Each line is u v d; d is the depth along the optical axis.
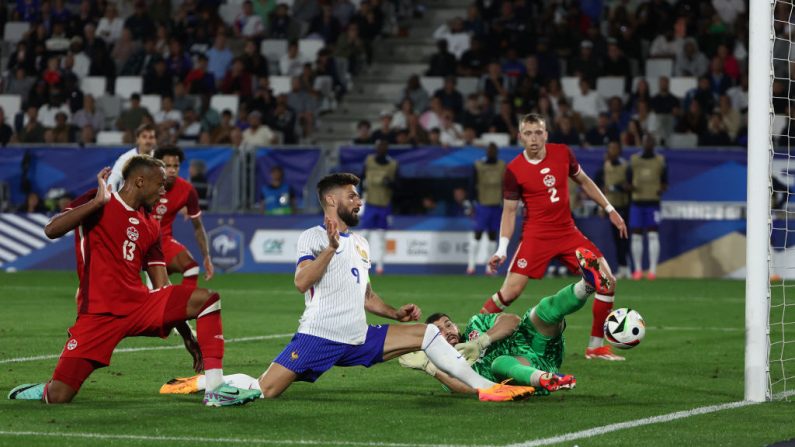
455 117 77.50
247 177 71.19
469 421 20.19
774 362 29.89
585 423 19.97
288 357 22.30
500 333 23.70
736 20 79.44
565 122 71.88
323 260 21.42
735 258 67.00
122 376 26.52
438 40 84.12
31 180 72.44
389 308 23.02
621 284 61.78
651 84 77.25
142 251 22.16
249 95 81.62
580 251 22.89
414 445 17.75
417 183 71.38
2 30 91.38
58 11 90.25
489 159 67.38
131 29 88.31
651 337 36.53
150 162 22.14
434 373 23.95
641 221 65.88
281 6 87.00
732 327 39.78
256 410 21.33
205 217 70.88
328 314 22.11
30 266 72.38
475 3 85.81
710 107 73.69
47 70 86.19
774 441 18.19
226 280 64.38
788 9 72.19
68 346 22.06
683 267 67.56
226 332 37.53
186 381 23.55
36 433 18.67
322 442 17.98
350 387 25.06
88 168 71.69
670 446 17.67
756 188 22.64
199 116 80.06
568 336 37.00
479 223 68.00
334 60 82.81
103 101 82.88
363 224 69.69
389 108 83.06
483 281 63.34
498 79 77.94
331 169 71.81
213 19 87.88
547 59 78.94
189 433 18.78
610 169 65.94
